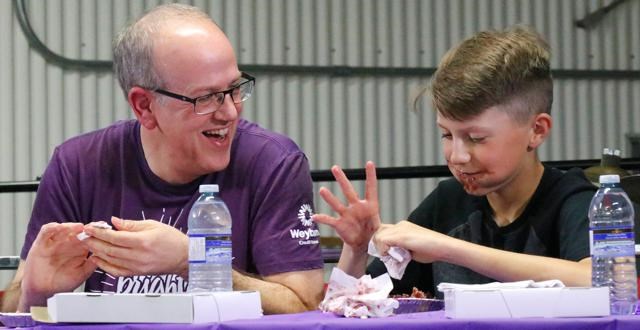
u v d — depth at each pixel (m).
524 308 2.77
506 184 3.73
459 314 2.78
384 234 3.44
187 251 3.32
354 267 3.61
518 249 3.76
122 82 3.66
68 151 3.86
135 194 3.76
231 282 3.31
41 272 3.38
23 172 10.75
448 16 11.88
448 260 3.39
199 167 3.63
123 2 11.03
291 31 11.52
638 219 3.71
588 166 6.27
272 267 3.60
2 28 10.70
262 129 3.86
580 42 12.02
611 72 12.03
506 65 3.50
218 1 11.34
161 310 2.79
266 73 11.45
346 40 11.65
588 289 2.77
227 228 3.63
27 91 10.77
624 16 12.08
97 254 3.31
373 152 11.66
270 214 3.67
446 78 3.53
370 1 11.70
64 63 10.85
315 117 11.53
